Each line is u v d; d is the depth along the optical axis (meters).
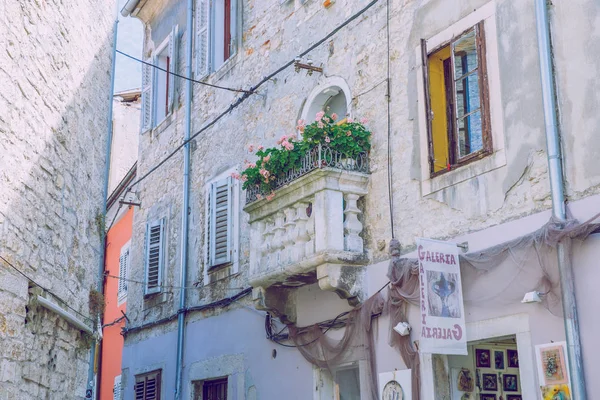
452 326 8.00
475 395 8.81
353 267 9.80
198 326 13.83
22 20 7.51
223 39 15.01
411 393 8.82
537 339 7.50
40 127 8.13
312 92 11.54
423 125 9.30
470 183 8.52
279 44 12.73
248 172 10.98
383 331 9.45
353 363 9.99
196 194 14.73
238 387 12.34
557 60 7.70
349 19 10.90
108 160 11.51
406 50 9.79
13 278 7.35
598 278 7.01
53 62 8.53
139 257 16.69
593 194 7.20
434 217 8.95
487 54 8.51
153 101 17.17
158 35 17.55
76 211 9.63
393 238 9.47
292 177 10.26
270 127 12.52
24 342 7.72
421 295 7.84
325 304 10.55
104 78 11.22
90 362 10.51
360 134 10.02
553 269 7.36
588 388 6.95
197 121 15.19
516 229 7.88
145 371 15.33
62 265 9.02
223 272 13.34
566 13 7.67
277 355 11.52
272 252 10.72
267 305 10.95
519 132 8.01
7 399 7.24
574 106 7.48
